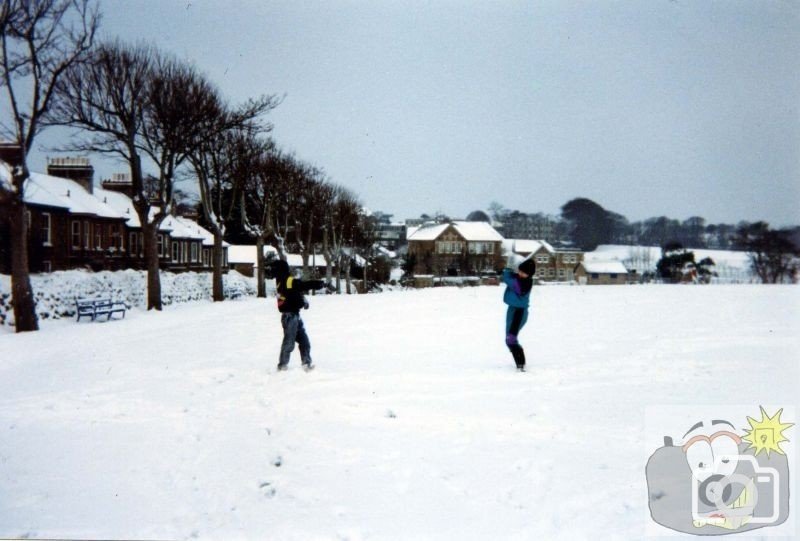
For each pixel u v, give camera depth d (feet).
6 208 76.02
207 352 42.45
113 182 175.11
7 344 58.29
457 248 334.44
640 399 25.71
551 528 15.52
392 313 65.10
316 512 16.74
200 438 22.57
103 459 20.70
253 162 144.87
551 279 321.11
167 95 101.35
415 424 23.29
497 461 19.52
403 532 15.53
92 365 39.04
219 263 126.62
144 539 15.42
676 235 244.22
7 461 20.61
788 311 56.08
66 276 95.96
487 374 31.53
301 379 31.19
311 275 222.89
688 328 46.01
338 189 225.97
